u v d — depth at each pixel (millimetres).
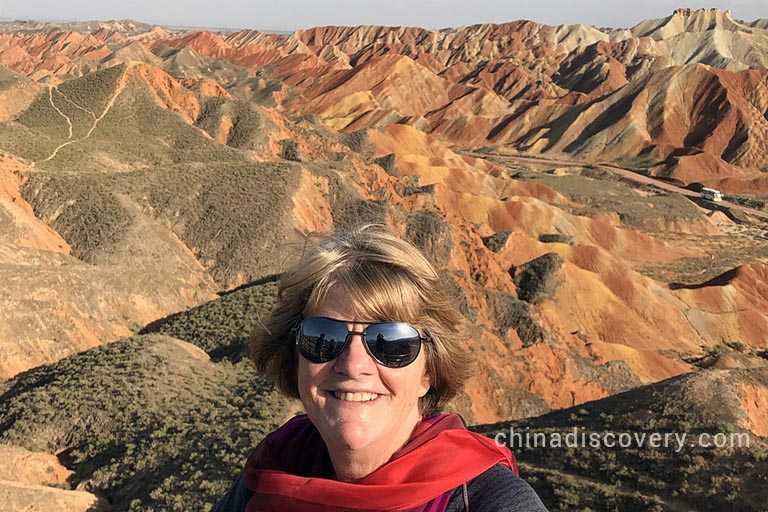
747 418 24672
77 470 24438
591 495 19969
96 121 93125
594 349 52938
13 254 48969
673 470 20609
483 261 66500
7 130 79188
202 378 31406
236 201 66875
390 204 67000
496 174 137875
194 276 59062
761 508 17812
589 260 76125
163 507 20031
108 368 31203
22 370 38938
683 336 70062
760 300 80500
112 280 50594
